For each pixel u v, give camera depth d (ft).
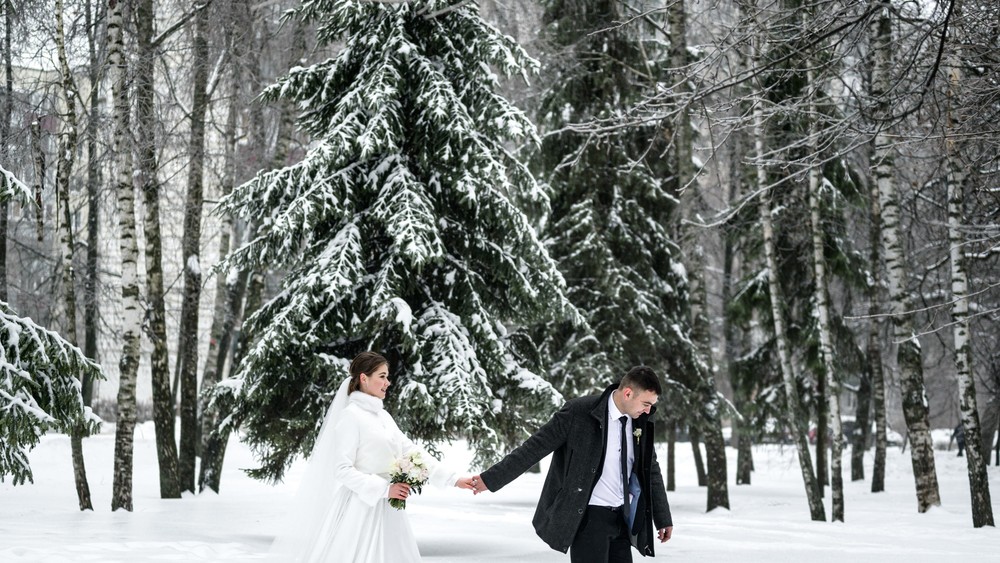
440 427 44.21
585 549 19.98
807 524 56.29
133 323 53.11
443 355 44.19
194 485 72.18
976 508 54.08
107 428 118.32
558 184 73.36
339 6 47.21
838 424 60.95
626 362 70.13
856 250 82.17
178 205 85.87
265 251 46.68
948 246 70.90
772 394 84.74
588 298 71.51
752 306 83.30
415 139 46.11
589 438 20.29
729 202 83.10
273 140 86.22
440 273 47.03
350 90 46.85
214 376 84.02
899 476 105.09
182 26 69.10
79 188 73.26
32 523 43.34
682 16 69.72
